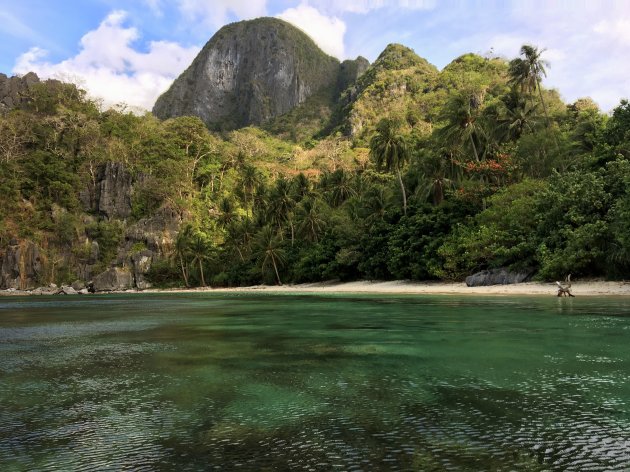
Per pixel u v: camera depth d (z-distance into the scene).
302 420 7.62
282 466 5.78
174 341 17.27
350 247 67.81
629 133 42.88
